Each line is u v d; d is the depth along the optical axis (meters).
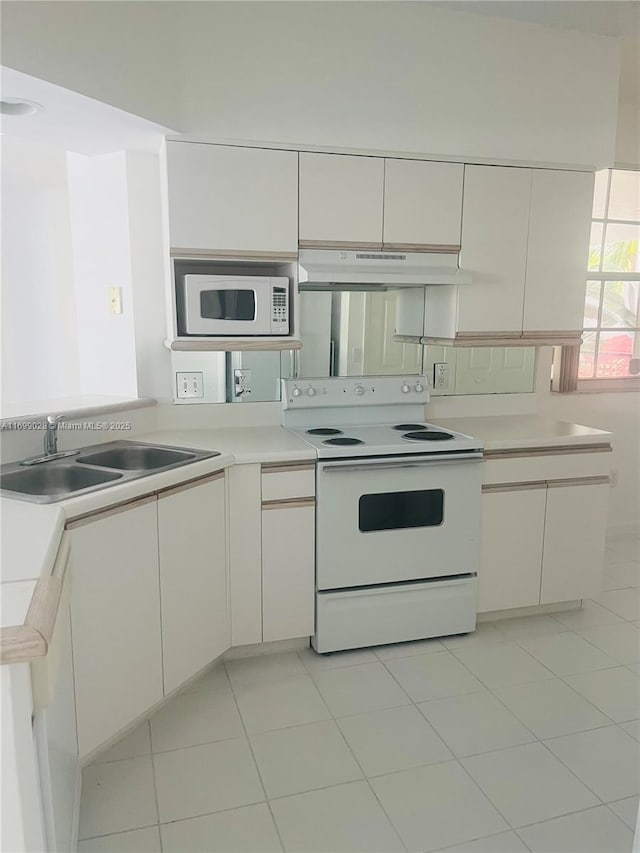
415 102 2.72
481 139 2.83
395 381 3.05
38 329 4.95
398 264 2.72
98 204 2.78
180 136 2.40
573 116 2.95
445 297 2.92
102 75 2.05
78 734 1.81
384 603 2.63
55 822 1.26
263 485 2.43
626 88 3.42
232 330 2.58
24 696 1.08
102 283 2.85
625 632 2.82
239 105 2.48
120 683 1.96
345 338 3.01
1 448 2.15
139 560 2.00
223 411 2.94
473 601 2.76
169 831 1.70
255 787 1.86
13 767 1.08
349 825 1.73
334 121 2.62
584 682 2.42
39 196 4.71
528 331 2.97
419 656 2.61
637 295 3.92
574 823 1.74
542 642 2.73
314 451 2.47
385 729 2.13
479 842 1.67
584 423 3.82
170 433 2.80
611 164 3.05
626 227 3.82
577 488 2.88
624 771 1.94
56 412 2.37
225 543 2.41
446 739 2.08
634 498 4.05
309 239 2.60
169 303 2.54
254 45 2.47
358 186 2.63
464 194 2.78
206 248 2.49
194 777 1.90
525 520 2.81
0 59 1.73
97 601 1.85
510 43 2.81
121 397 2.83
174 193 2.43
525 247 2.90
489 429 2.96
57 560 1.51
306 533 2.51
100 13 2.02
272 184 2.53
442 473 2.61
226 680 2.42
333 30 2.57
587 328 3.83
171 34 2.30
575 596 2.97
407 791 1.85
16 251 4.92
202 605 2.31
